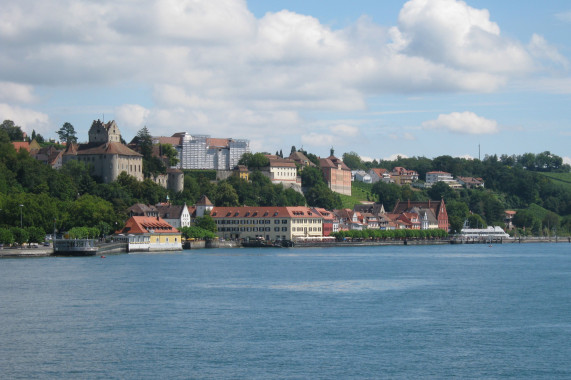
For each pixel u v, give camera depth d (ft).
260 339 518.78
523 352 488.02
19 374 433.48
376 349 492.95
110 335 528.22
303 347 496.23
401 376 434.30
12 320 579.07
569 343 513.04
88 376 430.20
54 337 521.24
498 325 574.56
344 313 622.13
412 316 610.65
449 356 476.95
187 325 565.12
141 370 441.68
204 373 436.35
